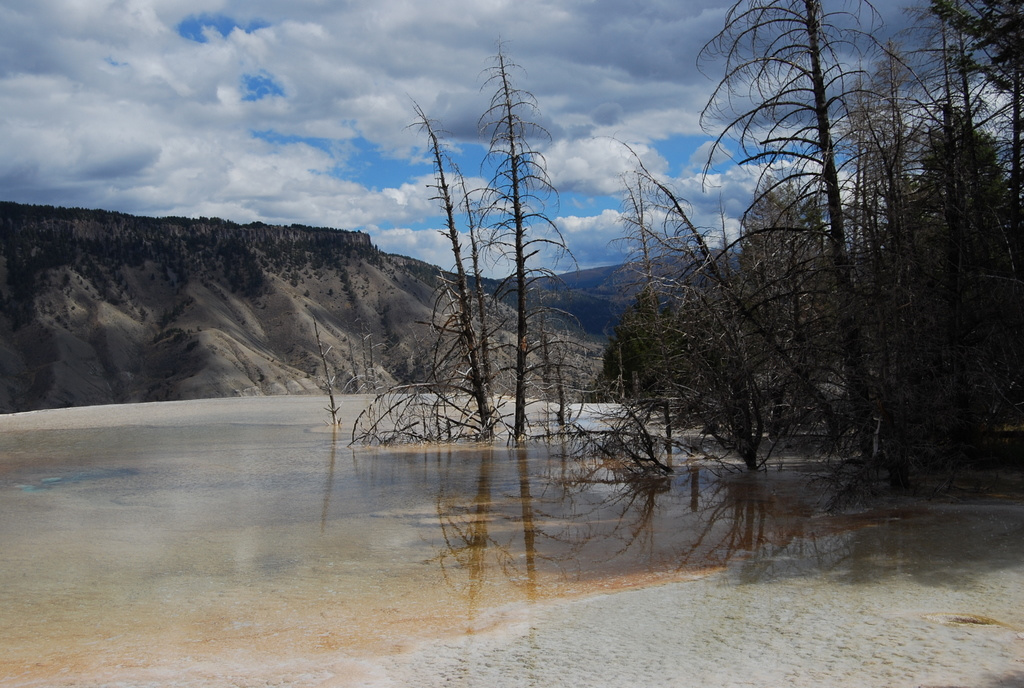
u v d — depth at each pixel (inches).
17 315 7386.8
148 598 344.8
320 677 237.9
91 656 269.6
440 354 993.5
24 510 573.6
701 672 223.6
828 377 542.9
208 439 1086.4
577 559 400.5
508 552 421.4
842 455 564.7
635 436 697.6
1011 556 355.6
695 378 636.1
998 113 599.5
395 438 1000.2
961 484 541.3
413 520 516.4
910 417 519.5
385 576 375.9
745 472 663.1
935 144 543.5
